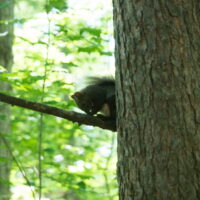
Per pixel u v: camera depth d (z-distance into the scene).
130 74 6.40
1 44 13.98
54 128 16.58
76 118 7.52
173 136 6.05
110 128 7.62
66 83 10.30
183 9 6.24
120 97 6.60
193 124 6.05
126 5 6.50
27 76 10.00
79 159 14.64
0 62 13.89
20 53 16.83
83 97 9.41
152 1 6.28
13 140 13.26
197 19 6.29
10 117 14.20
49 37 9.99
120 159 6.57
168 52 6.16
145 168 6.17
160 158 6.07
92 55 18.98
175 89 6.10
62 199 18.83
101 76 10.10
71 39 10.11
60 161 15.48
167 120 6.07
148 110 6.19
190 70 6.14
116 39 6.73
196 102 6.10
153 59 6.20
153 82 6.18
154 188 6.09
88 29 10.15
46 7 9.95
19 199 19.44
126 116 6.44
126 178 6.41
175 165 6.00
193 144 6.02
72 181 12.52
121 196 6.53
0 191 13.68
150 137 6.16
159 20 6.22
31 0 24.41
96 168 14.32
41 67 12.36
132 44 6.39
